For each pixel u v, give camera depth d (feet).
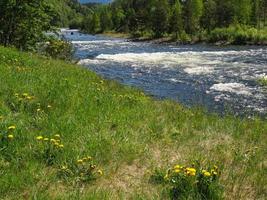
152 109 36.50
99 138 25.84
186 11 350.02
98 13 562.25
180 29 342.23
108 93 40.04
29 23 90.84
